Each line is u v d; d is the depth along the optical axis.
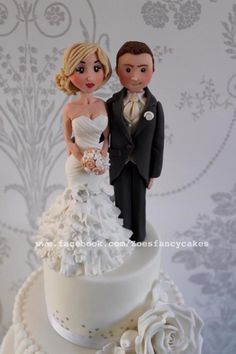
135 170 0.65
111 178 0.66
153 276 0.67
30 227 1.06
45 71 0.87
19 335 0.70
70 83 0.60
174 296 0.77
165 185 0.99
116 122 0.62
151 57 0.59
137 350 0.61
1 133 0.94
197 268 1.13
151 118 0.61
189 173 0.98
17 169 0.98
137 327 0.65
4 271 1.14
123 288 0.62
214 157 0.96
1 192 1.01
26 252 1.10
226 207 1.04
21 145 0.95
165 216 1.03
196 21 0.83
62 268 0.60
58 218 0.64
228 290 1.18
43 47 0.85
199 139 0.94
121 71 0.59
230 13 0.83
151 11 0.82
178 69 0.87
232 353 1.29
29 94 0.90
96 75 0.58
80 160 0.61
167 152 0.95
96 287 0.61
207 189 1.01
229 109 0.91
